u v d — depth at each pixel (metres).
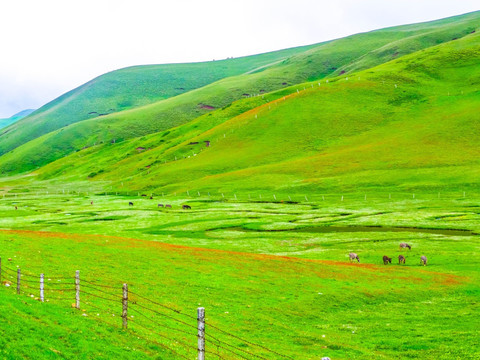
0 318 21.11
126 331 25.56
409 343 30.27
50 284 33.91
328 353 28.19
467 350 28.03
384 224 93.81
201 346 18.55
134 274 41.66
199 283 41.72
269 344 29.14
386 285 47.19
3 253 41.03
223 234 91.75
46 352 19.30
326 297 41.38
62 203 161.88
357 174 153.12
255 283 43.84
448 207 107.44
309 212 112.88
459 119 191.00
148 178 197.88
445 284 48.34
